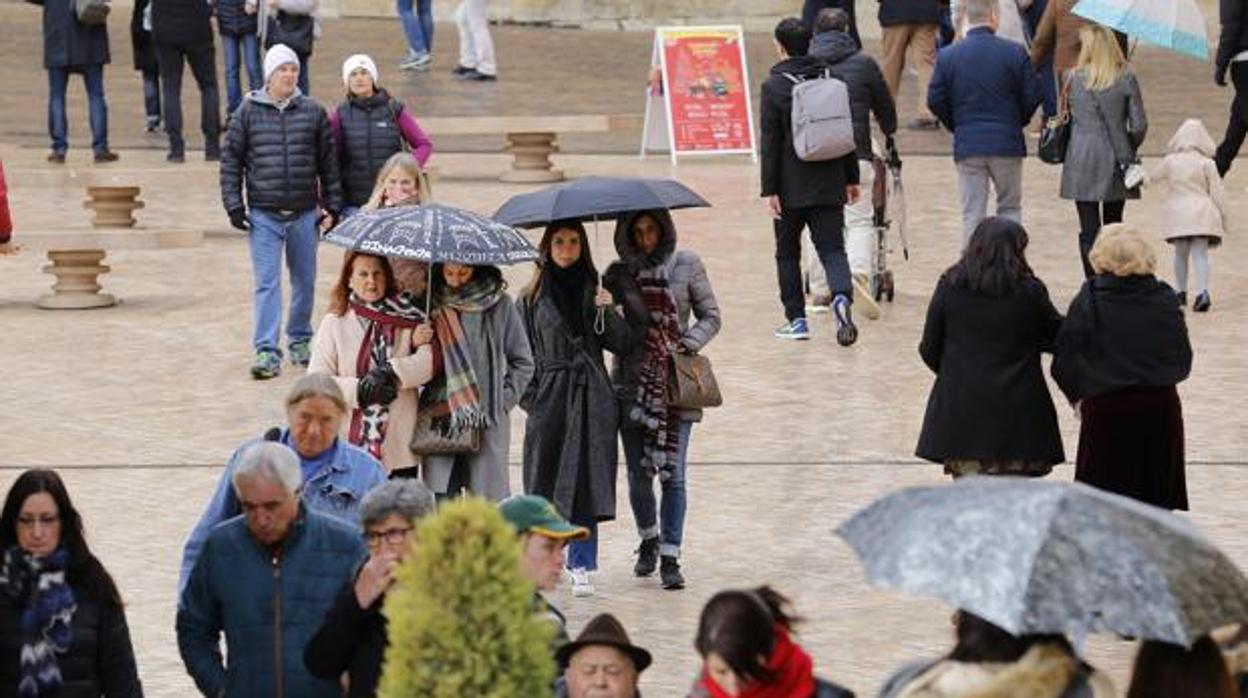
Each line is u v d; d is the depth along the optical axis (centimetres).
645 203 3008
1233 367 4156
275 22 6353
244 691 2141
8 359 4253
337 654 2036
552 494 3014
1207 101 7025
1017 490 1633
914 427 3800
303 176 4138
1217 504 3359
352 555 2156
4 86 7144
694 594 3017
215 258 5122
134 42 6544
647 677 2678
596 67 7681
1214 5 8412
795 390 4016
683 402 3027
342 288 2859
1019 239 2942
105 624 2120
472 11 7281
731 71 6412
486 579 1697
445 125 6028
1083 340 2850
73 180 5231
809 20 6750
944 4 7075
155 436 3750
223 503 2344
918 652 2761
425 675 1691
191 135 6538
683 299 3072
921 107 6575
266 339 4134
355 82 4281
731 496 3431
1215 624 1589
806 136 4228
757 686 1738
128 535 3228
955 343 2947
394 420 2853
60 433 3762
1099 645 2792
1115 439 2845
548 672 1714
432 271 2873
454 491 2916
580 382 3000
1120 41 5419
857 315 4559
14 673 2084
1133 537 1595
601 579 3092
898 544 1616
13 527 2094
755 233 5284
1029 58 4584
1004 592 1566
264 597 2141
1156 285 2853
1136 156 4475
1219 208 4528
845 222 4528
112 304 4681
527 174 5981
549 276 3020
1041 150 4541
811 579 3061
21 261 5138
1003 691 1598
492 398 2878
